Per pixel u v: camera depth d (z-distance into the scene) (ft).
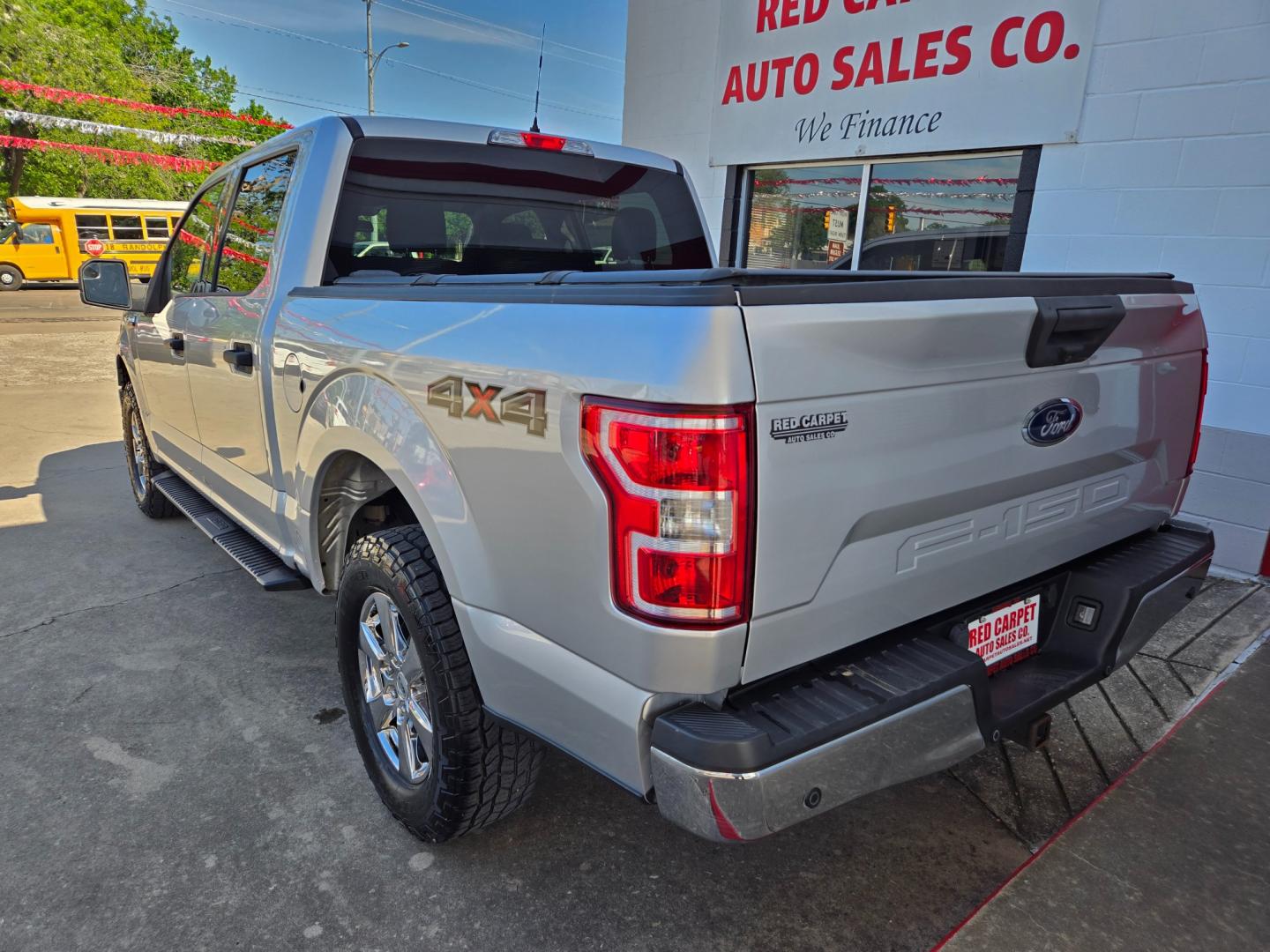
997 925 7.07
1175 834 8.22
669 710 5.25
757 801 4.90
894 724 5.45
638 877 7.57
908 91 17.33
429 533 6.65
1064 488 7.09
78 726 9.75
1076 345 6.50
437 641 6.73
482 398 5.96
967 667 5.90
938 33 16.70
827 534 5.30
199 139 87.20
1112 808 8.59
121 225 82.64
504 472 5.84
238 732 9.73
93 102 94.63
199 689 10.64
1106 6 14.66
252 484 10.64
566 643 5.68
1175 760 9.41
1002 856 7.95
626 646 5.21
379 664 8.07
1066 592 7.68
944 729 5.78
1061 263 15.97
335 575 9.23
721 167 20.99
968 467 6.06
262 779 8.86
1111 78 14.80
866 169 18.74
